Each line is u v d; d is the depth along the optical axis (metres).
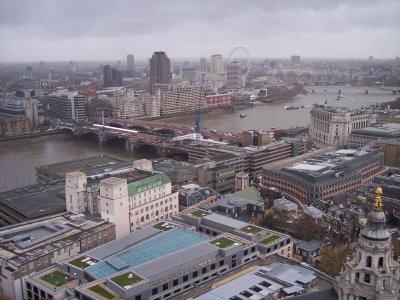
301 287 141.88
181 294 155.12
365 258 87.00
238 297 136.12
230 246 175.00
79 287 148.50
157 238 190.12
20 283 176.62
